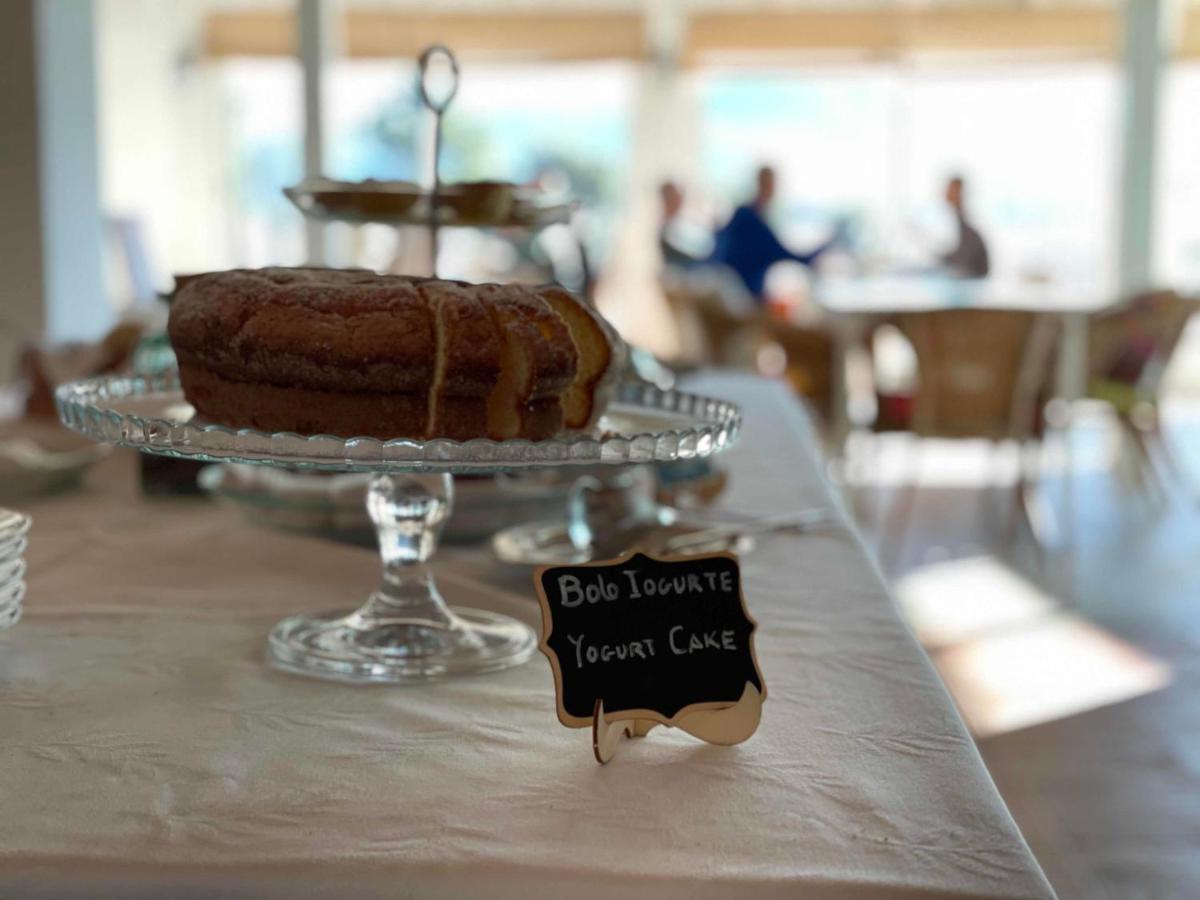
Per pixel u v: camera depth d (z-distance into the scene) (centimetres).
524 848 59
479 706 77
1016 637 311
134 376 110
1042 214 797
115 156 813
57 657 84
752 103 797
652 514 113
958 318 391
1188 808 219
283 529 118
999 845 60
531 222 135
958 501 466
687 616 71
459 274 700
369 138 836
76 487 138
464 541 116
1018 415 398
